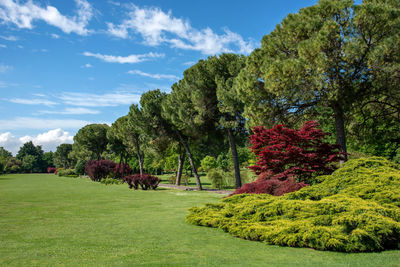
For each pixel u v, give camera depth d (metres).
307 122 11.41
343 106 12.42
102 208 11.41
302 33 13.09
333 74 11.64
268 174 11.21
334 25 11.27
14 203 13.38
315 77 11.49
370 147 19.94
